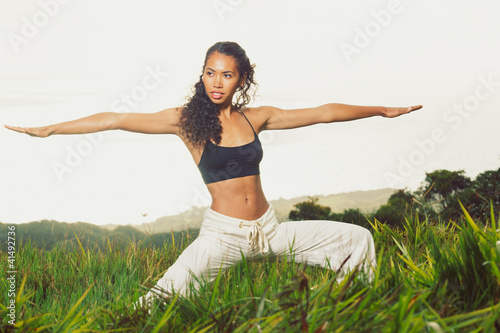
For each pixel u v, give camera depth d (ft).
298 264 12.75
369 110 13.60
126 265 14.38
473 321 7.39
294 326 7.58
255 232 11.93
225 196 12.09
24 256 15.89
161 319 8.48
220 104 12.42
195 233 15.79
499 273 8.41
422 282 9.43
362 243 12.19
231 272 11.80
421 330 7.41
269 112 13.15
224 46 12.18
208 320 8.25
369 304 8.09
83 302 11.92
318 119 13.37
